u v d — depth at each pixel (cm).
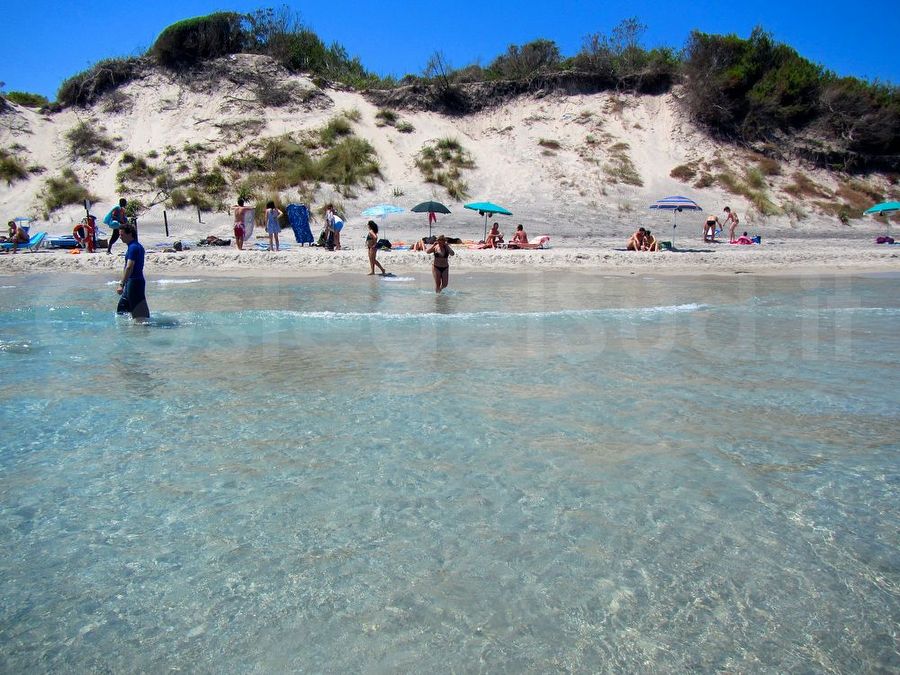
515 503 380
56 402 575
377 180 3653
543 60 4812
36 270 1784
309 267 1895
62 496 387
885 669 251
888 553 330
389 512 369
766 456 457
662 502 383
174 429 505
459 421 528
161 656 255
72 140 3784
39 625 273
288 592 295
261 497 386
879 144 4412
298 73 4403
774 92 4469
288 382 650
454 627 273
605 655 257
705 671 249
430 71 4481
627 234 3134
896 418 546
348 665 250
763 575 310
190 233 2878
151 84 4178
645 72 4519
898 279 1778
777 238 3269
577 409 564
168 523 355
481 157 4028
